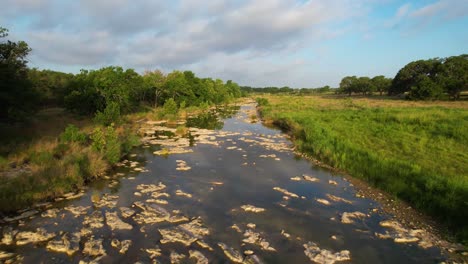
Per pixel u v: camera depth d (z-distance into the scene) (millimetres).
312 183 18344
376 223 13047
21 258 9773
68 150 22234
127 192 16156
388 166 19609
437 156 22109
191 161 23188
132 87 54062
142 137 33500
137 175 19297
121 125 36844
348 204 15141
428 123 33375
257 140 32688
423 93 81562
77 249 10383
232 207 14477
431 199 14633
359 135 30625
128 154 25016
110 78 45562
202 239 11328
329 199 15797
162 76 70250
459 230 12070
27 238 10953
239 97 166500
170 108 53562
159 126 43125
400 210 14414
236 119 56688
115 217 12891
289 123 40562
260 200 15469
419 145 25250
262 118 55812
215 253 10398
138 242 11000
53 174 15977
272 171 20781
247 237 11539
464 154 22188
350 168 20609
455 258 10422
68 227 11953
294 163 22953
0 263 9398
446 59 95938
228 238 11469
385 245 11250
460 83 78875
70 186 15875
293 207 14641
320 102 89938
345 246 11133
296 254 10477
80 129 32094
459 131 27594
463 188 14531
